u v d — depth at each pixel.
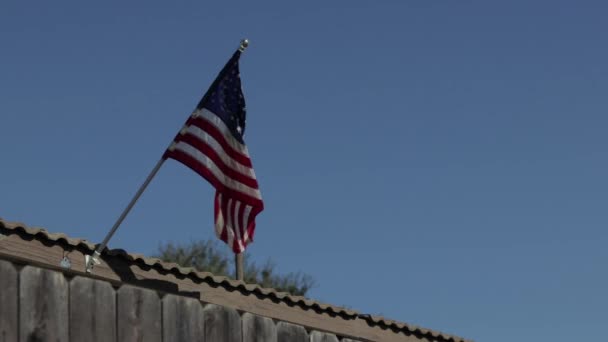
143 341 8.80
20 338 7.93
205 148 11.66
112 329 8.57
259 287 13.47
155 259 12.30
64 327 8.23
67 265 11.46
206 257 29.78
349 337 10.95
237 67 12.14
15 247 11.11
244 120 12.18
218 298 13.03
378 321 14.93
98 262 11.37
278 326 10.10
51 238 11.34
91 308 8.45
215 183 11.64
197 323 9.29
